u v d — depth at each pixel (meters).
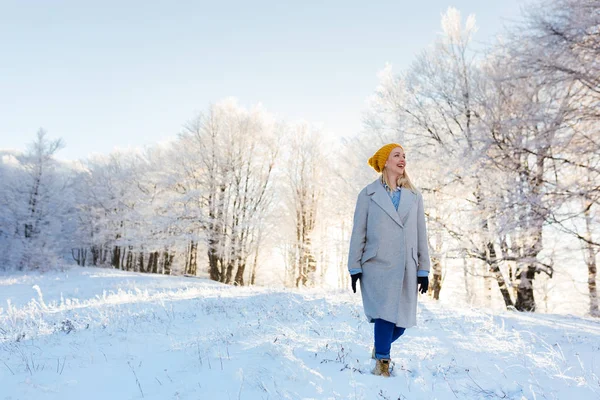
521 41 10.14
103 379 2.80
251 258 31.92
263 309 6.15
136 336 4.25
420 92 15.05
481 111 13.38
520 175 11.24
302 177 26.75
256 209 26.72
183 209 26.03
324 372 2.73
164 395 2.43
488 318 5.80
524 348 3.54
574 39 9.05
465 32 14.80
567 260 12.13
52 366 3.13
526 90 11.09
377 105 16.73
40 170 35.34
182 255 37.84
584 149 9.89
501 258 12.66
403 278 2.90
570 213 10.34
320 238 25.30
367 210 3.09
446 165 13.94
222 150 26.55
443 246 14.82
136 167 36.38
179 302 7.47
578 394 2.45
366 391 2.38
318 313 5.68
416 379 2.63
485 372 2.90
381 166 3.16
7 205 35.47
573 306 19.11
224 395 2.32
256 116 27.28
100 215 38.72
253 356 3.00
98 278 21.00
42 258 32.09
